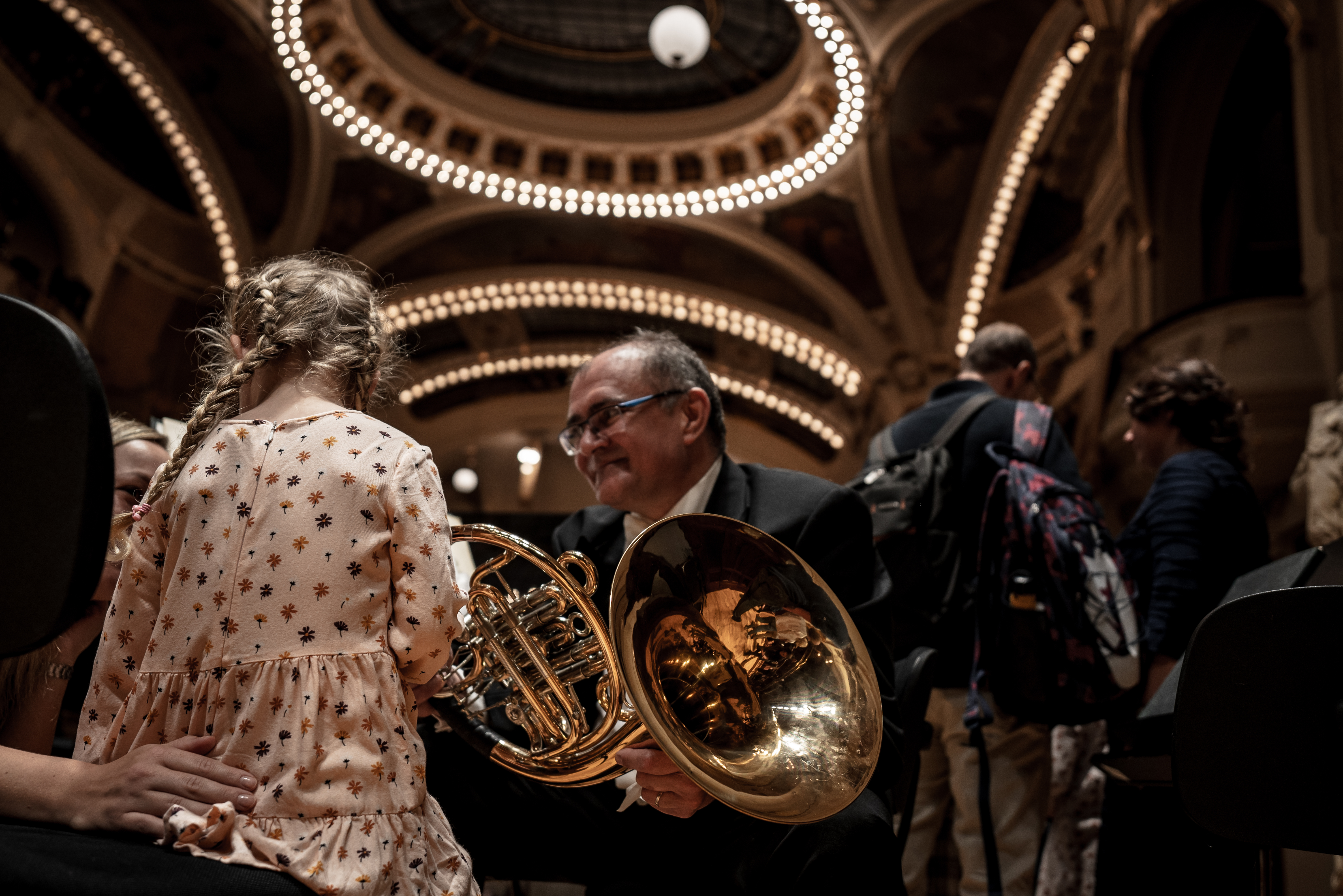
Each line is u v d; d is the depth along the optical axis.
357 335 1.79
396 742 1.50
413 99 17.02
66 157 15.19
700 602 1.87
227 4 14.55
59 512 1.16
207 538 1.53
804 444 24.30
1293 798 1.58
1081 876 3.12
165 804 1.38
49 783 1.44
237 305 1.79
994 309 18.23
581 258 19.83
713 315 20.22
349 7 15.37
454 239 19.27
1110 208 14.32
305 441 1.60
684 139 17.59
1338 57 8.72
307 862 1.35
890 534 2.99
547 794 2.32
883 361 19.28
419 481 1.61
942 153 16.55
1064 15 13.35
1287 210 10.20
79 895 1.21
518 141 17.84
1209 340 9.77
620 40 16.72
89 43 14.66
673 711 1.75
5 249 14.40
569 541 2.65
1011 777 2.92
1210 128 11.56
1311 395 8.75
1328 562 2.06
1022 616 2.73
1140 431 3.39
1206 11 10.63
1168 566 2.81
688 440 2.46
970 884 2.89
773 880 1.94
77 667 2.68
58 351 1.18
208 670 1.47
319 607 1.50
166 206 17.31
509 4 15.95
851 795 1.70
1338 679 1.55
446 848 1.58
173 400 18.12
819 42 14.98
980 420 3.25
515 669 1.94
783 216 18.28
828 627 1.89
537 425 24.06
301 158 17.27
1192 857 2.37
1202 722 1.64
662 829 2.21
